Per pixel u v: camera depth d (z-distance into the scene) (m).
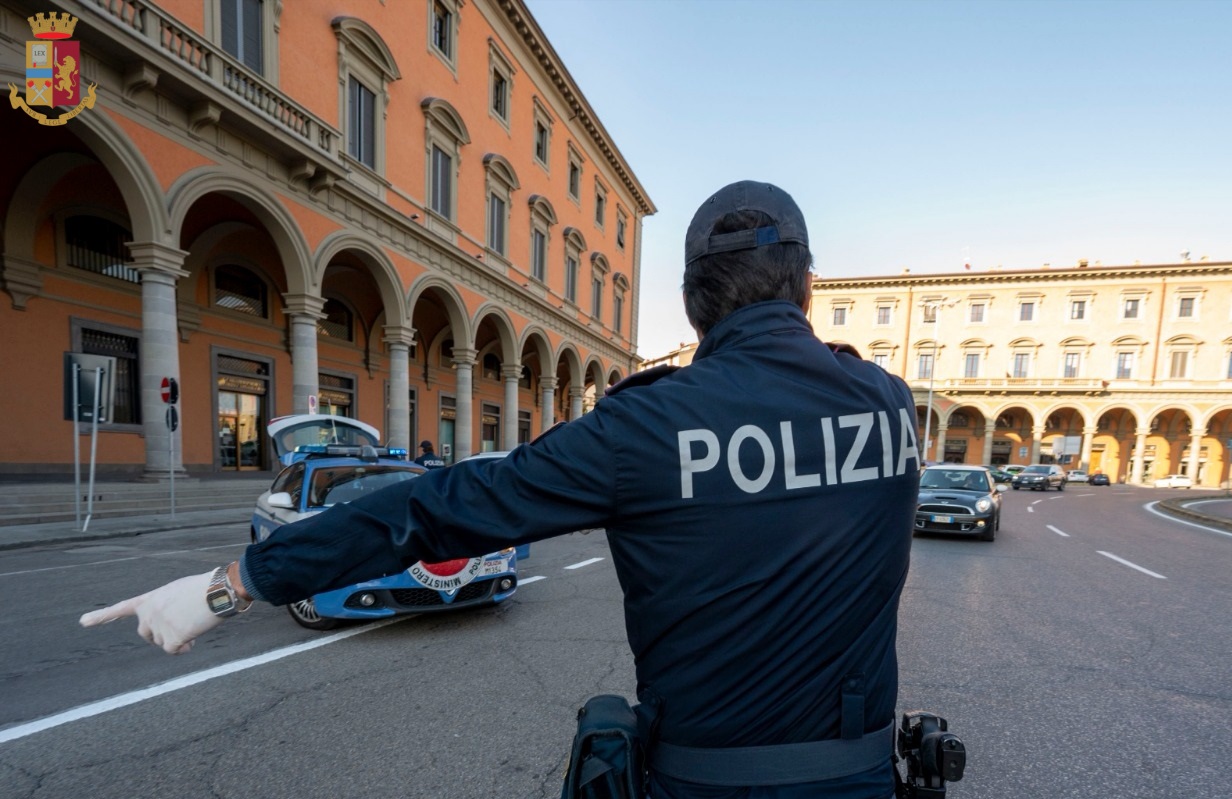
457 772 2.57
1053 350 41.22
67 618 4.64
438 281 17.11
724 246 0.89
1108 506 19.41
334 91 13.55
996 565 7.45
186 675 3.58
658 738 0.79
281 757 2.67
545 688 3.43
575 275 27.59
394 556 0.77
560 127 25.53
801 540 0.73
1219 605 5.60
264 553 0.79
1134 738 2.96
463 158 18.59
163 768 2.57
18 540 7.44
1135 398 39.69
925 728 1.02
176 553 7.20
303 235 12.55
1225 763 2.74
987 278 42.12
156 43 9.27
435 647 4.10
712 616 0.73
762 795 0.73
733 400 0.75
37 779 2.47
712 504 0.72
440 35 17.86
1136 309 40.03
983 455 42.38
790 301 0.89
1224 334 38.41
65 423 11.88
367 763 2.63
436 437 23.08
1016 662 4.00
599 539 9.29
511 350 21.69
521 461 0.78
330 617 4.32
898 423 0.83
